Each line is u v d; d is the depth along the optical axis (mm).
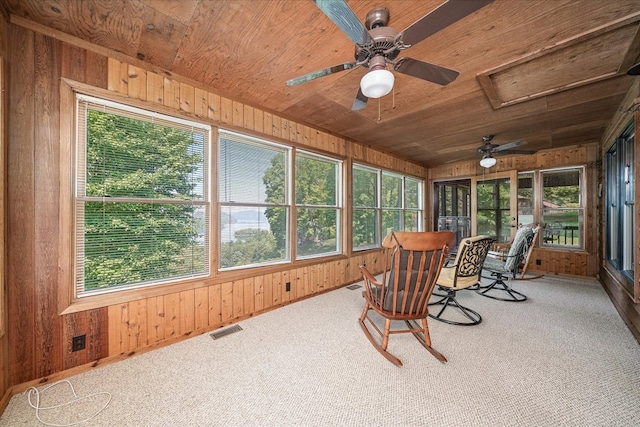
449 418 1410
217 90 2590
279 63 2168
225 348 2156
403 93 2629
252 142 2957
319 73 1766
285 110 3092
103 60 1955
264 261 3057
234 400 1560
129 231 2115
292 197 3324
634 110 2152
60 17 1651
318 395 1596
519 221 4977
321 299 3408
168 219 2318
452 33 1757
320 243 3795
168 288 2246
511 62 2084
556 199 4645
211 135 2561
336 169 4082
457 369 1841
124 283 2086
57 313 1760
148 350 2121
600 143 4078
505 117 3234
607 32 1731
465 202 6902
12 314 1611
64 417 1430
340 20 1263
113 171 2047
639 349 2090
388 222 5129
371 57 1614
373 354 2051
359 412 1458
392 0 1486
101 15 1640
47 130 1732
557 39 1812
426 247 1916
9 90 1603
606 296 3408
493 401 1531
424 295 2035
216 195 2594
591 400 1533
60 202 1775
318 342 2250
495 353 2043
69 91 1812
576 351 2064
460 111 3068
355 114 3203
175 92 2316
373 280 2275
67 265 1800
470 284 2824
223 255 2693
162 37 1853
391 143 4461
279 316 2834
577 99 2732
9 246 1600
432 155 5297
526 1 1492
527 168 4910
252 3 1545
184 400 1559
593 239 4246
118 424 1383
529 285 3930
